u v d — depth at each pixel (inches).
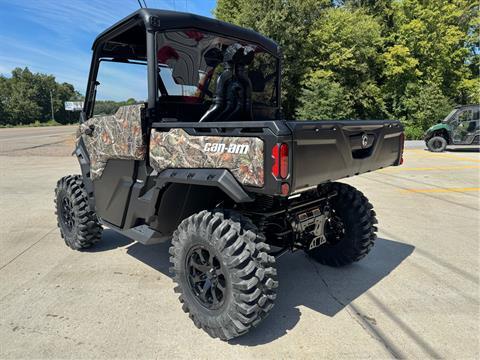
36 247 173.9
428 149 614.2
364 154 113.6
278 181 80.1
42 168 443.5
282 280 138.0
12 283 134.4
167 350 94.7
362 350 94.6
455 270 144.6
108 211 140.5
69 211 168.6
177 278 107.9
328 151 94.0
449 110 826.2
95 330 103.5
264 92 150.5
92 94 149.9
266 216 112.2
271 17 746.8
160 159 109.5
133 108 116.7
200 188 113.0
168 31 115.3
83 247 166.6
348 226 141.3
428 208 240.8
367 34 808.3
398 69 820.0
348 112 787.4
